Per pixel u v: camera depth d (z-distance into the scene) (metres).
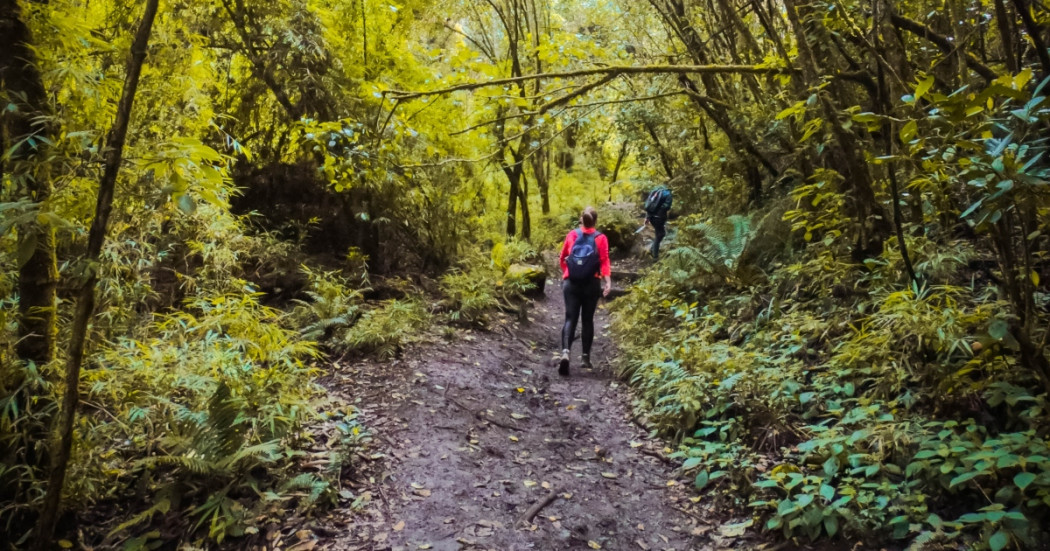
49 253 2.83
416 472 3.61
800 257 6.03
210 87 6.15
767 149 7.57
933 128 2.87
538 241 12.57
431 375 5.05
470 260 8.37
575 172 18.00
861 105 5.70
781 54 5.08
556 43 5.91
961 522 2.72
